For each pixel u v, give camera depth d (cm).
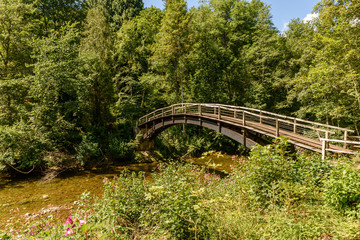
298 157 536
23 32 1644
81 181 1300
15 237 432
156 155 1931
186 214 338
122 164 1739
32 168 1387
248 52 2409
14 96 1562
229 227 359
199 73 2442
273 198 416
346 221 340
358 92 1188
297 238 316
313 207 390
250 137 984
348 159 554
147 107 2611
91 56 1805
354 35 1075
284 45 2759
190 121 1411
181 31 2072
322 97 1577
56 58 1536
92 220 412
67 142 1653
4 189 1129
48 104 1539
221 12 2717
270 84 2469
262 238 318
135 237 359
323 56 1263
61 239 356
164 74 2728
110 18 3512
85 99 1767
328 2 1127
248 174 488
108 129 2053
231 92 2509
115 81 2273
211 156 2055
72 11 2600
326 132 662
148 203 447
